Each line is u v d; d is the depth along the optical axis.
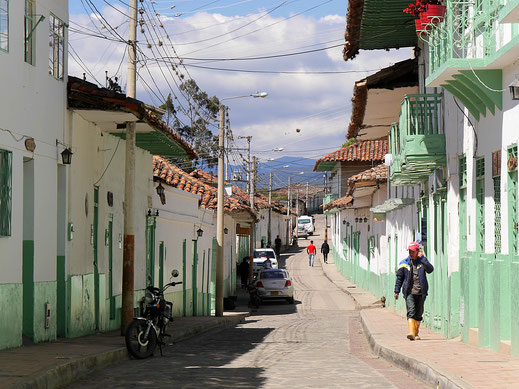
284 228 93.44
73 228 16.69
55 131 15.82
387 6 19.28
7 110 13.50
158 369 13.27
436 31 15.38
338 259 60.91
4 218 13.30
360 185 34.88
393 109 26.36
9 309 13.40
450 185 17.53
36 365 11.34
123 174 21.34
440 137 18.17
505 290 13.34
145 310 15.77
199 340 20.11
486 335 14.48
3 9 13.50
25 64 14.35
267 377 12.03
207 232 33.66
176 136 21.75
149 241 23.92
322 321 27.73
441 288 18.91
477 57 14.30
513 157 12.78
